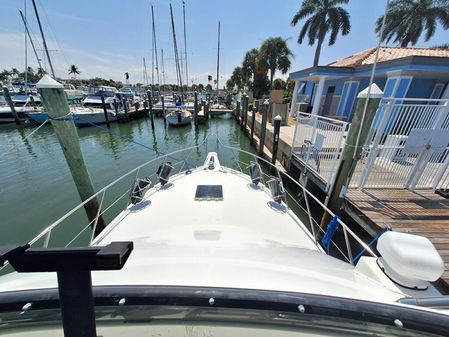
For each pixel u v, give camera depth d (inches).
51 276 36.4
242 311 27.6
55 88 134.6
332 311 27.8
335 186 150.1
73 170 154.8
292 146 261.1
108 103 743.1
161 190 127.4
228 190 126.6
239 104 766.5
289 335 27.0
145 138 559.5
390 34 668.7
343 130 162.9
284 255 55.4
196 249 55.9
